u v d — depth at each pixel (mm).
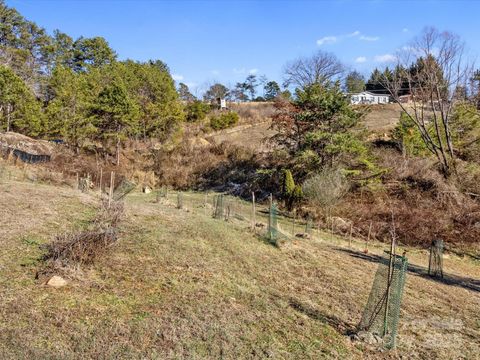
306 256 12117
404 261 6844
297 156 25828
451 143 28203
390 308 6977
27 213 11500
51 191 15555
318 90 27000
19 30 48156
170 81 43281
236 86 83938
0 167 20641
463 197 22641
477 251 18609
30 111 32156
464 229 19859
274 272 10062
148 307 6918
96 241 9062
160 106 38812
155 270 8719
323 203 21625
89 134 34000
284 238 13711
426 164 25875
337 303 8391
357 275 10859
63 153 29625
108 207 13070
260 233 13875
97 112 33125
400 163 26578
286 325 6973
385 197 23688
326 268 11164
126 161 34500
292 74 52500
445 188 23000
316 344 6402
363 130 26781
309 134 24922
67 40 55250
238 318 6945
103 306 6711
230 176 32219
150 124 38156
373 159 26188
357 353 6309
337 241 17453
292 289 8953
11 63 41438
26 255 8359
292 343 6324
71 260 8180
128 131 35469
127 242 10328
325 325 7199
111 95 32438
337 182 21984
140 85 39906
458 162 26500
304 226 20234
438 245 13555
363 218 21484
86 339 5598
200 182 32688
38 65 47219
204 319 6711
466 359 6578
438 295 10336
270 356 5789
